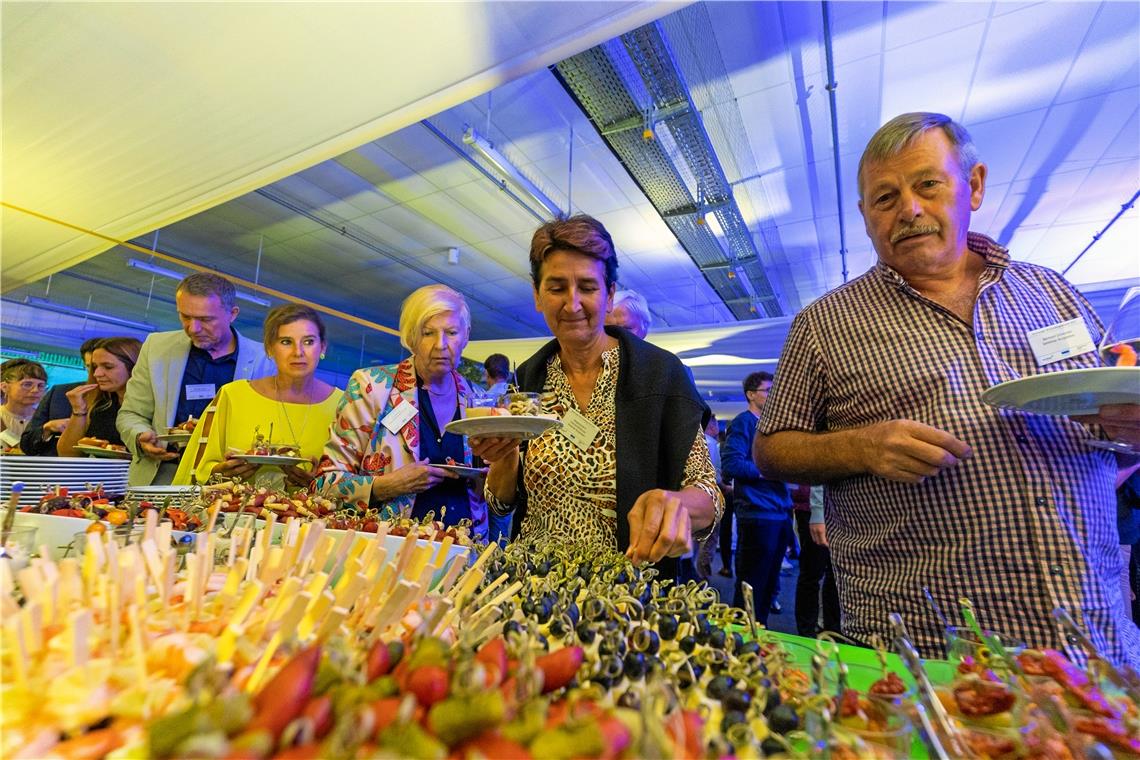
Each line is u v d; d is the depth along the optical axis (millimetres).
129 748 379
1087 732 582
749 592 835
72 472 1853
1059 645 1050
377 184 6602
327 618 543
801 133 5133
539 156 5797
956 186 1294
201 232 7926
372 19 2441
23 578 557
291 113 3061
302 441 2312
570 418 1536
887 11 3840
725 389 7355
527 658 472
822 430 1575
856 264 8031
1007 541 1135
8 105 2885
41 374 3988
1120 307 1019
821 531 3484
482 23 2490
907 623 1193
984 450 1181
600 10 2457
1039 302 1319
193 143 3287
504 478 1622
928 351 1293
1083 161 5336
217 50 2561
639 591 907
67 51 2525
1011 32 3969
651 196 5957
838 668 623
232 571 639
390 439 1911
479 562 810
